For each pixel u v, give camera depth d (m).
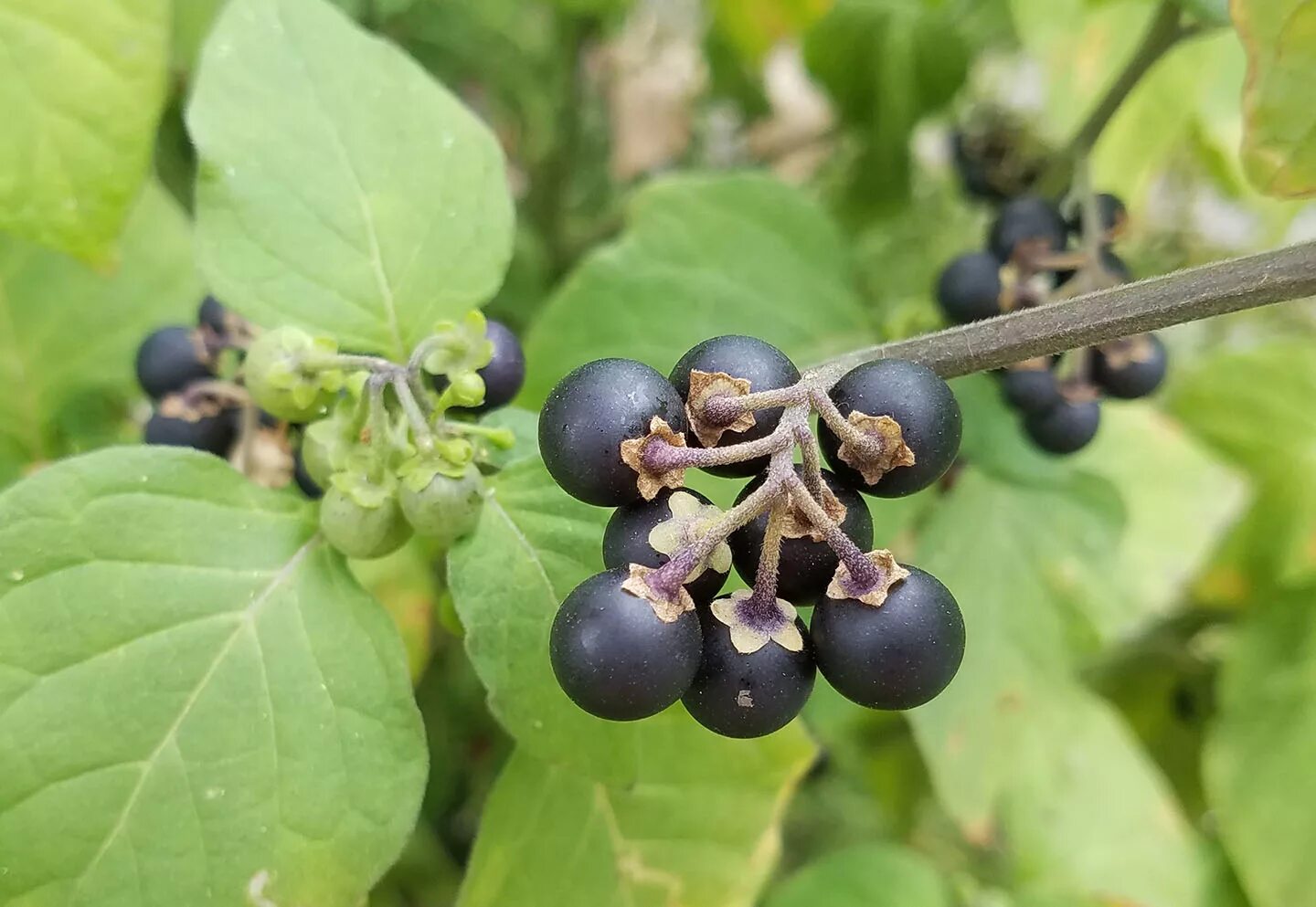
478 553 0.07
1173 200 0.17
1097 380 0.11
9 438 0.11
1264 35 0.08
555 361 0.12
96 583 0.07
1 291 0.11
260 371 0.07
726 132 0.21
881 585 0.05
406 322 0.08
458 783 0.17
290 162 0.08
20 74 0.08
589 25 0.18
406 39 0.16
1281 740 0.14
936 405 0.06
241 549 0.07
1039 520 0.13
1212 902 0.14
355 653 0.07
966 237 0.18
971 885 0.14
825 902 0.14
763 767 0.10
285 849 0.07
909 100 0.16
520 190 0.19
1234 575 0.16
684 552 0.05
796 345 0.12
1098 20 0.14
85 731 0.07
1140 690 0.18
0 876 0.07
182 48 0.13
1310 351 0.16
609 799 0.10
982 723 0.13
